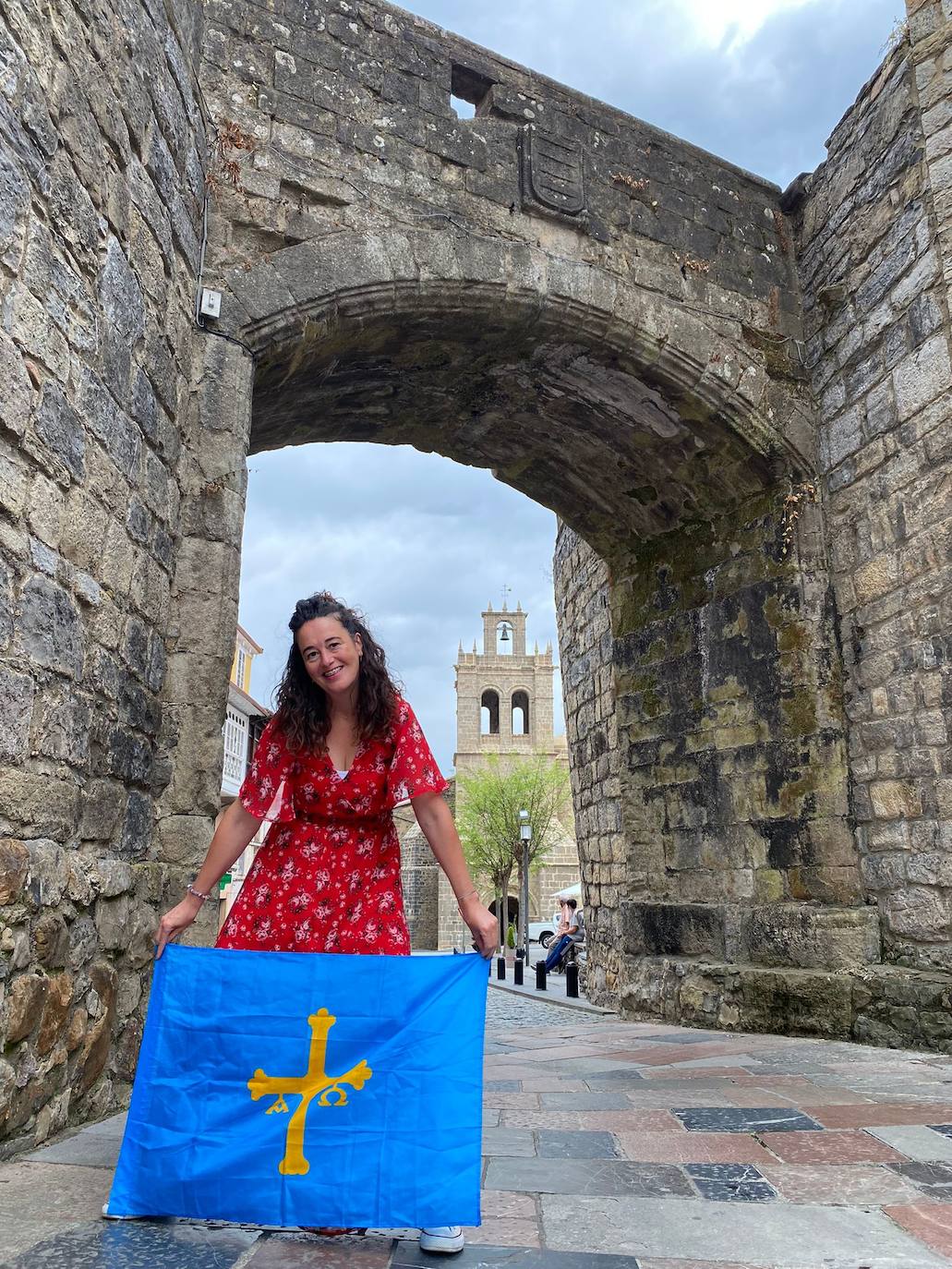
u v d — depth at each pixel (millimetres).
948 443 6617
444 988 2418
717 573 8859
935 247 6820
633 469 9164
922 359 6918
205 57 6457
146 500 4770
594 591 11344
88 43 3900
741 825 8266
